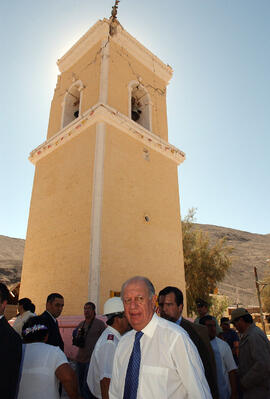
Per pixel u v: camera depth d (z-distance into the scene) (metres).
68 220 11.07
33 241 12.38
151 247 11.53
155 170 13.27
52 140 13.73
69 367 3.22
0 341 2.92
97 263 9.41
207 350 3.63
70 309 9.50
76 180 11.52
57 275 10.55
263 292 39.75
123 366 2.57
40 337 3.39
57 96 16.05
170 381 2.26
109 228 10.21
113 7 15.18
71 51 16.06
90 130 11.98
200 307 6.21
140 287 2.61
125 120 12.64
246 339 4.41
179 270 12.33
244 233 127.25
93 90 13.37
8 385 2.83
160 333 2.45
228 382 4.42
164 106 16.27
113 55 14.21
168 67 17.38
